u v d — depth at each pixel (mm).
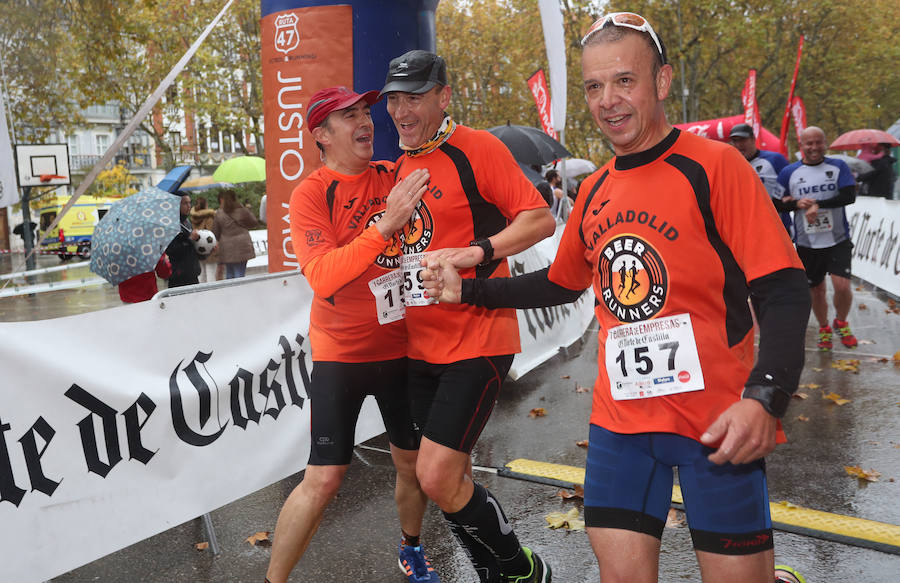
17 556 2553
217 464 3307
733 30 30094
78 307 12586
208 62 28219
